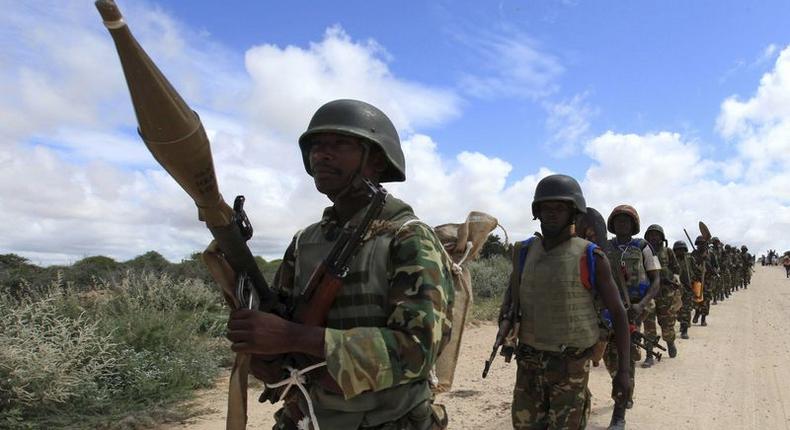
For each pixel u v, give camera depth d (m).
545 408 3.52
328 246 1.94
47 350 5.45
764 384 7.14
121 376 6.34
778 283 31.75
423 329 1.62
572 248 3.51
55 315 6.72
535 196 3.65
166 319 7.73
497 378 7.33
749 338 11.01
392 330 1.62
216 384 7.00
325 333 1.57
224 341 8.52
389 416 1.80
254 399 6.31
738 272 25.08
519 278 3.72
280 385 1.83
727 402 6.29
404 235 1.77
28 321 6.34
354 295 1.76
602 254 3.49
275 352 1.58
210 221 1.50
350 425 1.79
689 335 11.46
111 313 7.99
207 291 11.56
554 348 3.39
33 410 5.38
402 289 1.69
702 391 6.77
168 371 6.56
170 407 5.89
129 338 6.98
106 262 16.97
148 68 1.14
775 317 14.73
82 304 7.90
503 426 5.32
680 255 11.05
